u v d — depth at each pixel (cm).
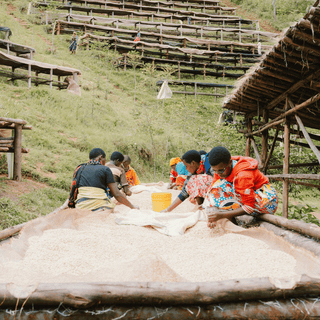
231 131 1188
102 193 382
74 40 2531
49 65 1742
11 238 239
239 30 3434
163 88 2084
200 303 143
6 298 141
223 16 3969
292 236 250
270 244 248
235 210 305
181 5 4116
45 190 814
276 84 540
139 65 2600
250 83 578
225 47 3278
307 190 1404
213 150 306
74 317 141
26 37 2533
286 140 586
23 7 3191
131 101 2061
